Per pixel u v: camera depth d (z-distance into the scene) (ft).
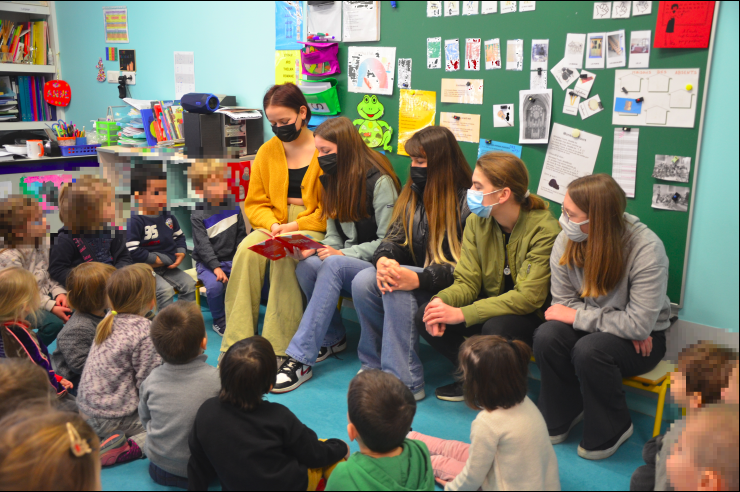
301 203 9.51
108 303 6.85
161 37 13.19
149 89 13.82
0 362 5.57
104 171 10.00
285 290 8.64
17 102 15.23
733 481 4.34
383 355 7.78
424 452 5.12
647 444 5.65
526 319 7.13
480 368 5.13
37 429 3.90
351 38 9.82
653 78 6.97
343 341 9.36
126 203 9.75
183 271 10.52
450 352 7.59
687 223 6.95
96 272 7.25
